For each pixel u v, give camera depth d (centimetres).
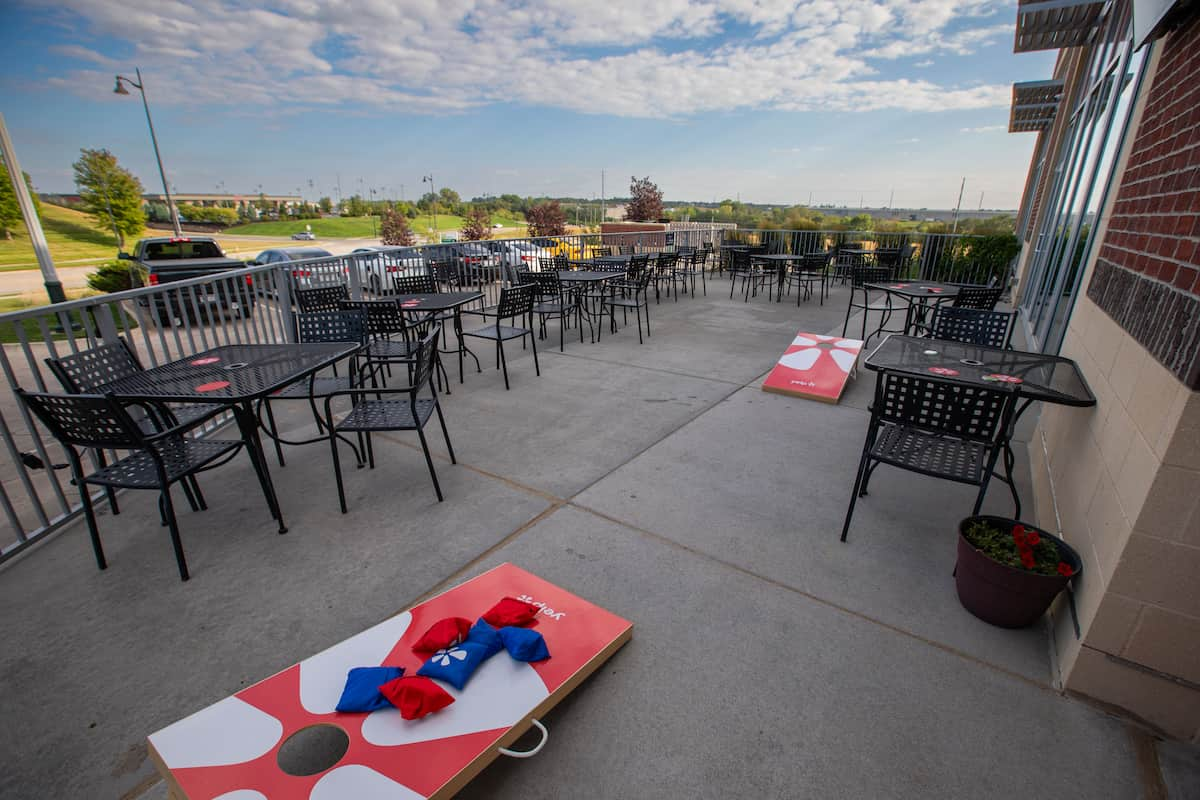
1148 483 151
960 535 213
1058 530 234
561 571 237
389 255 680
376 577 236
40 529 266
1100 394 218
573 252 1106
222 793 131
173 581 234
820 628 204
